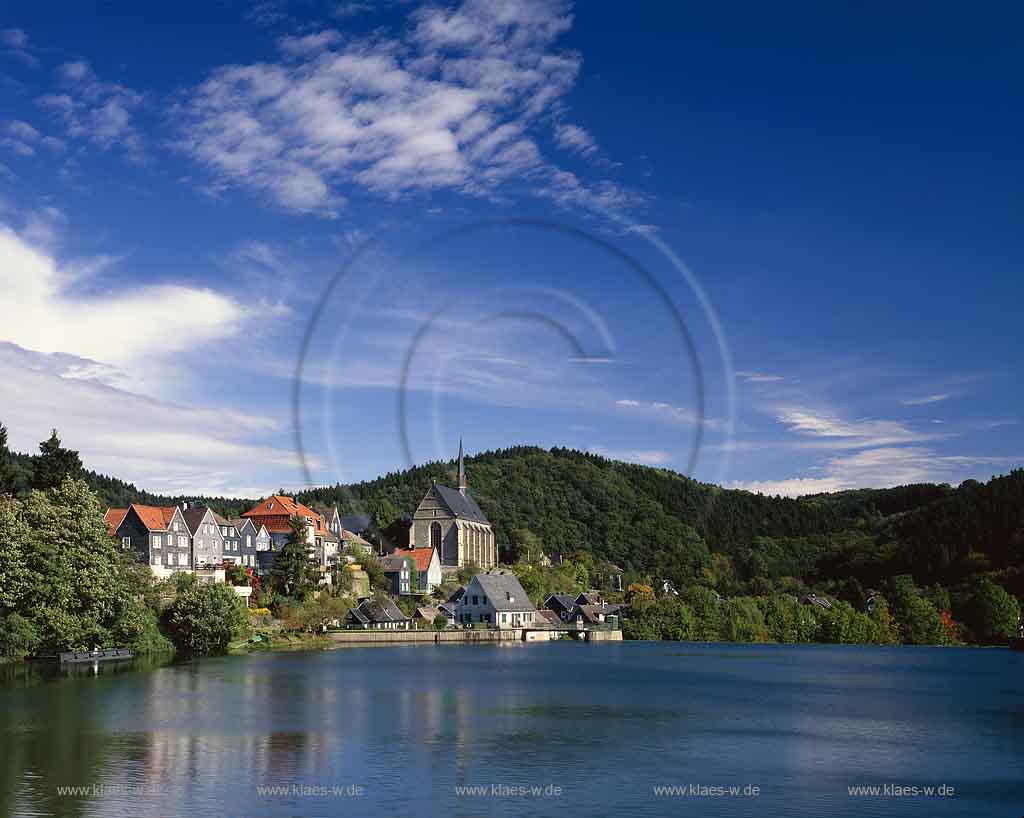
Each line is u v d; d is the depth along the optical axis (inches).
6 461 4483.3
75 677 3225.9
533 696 3090.6
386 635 5664.4
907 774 1905.8
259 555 6205.7
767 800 1688.0
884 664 4813.0
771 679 3895.2
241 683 3186.5
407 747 2110.0
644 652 5708.7
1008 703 3063.5
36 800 1616.6
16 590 3462.1
